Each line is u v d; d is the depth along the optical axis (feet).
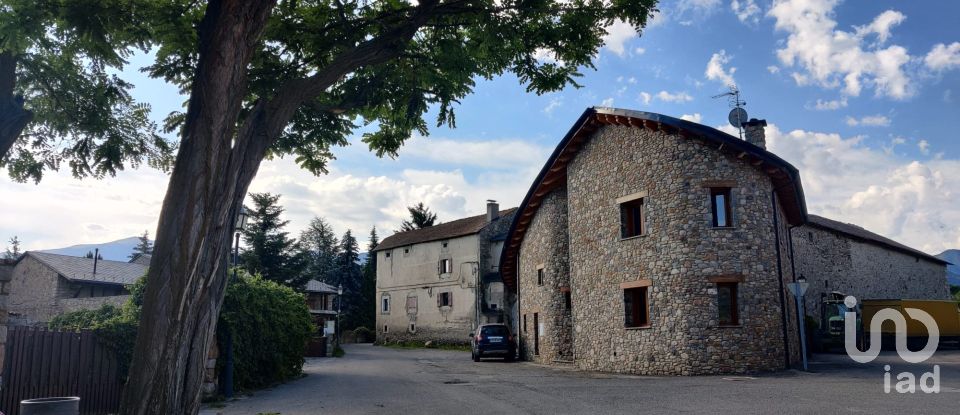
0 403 29.55
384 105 36.47
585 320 66.13
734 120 73.77
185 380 23.63
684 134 55.77
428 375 58.85
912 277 115.96
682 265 54.29
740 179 54.70
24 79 33.88
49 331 33.04
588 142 67.92
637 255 58.34
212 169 24.35
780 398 35.58
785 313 54.60
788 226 66.64
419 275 145.28
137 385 22.52
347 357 97.86
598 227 64.54
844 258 98.12
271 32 32.42
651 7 33.60
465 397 40.27
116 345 36.91
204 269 24.27
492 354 83.46
